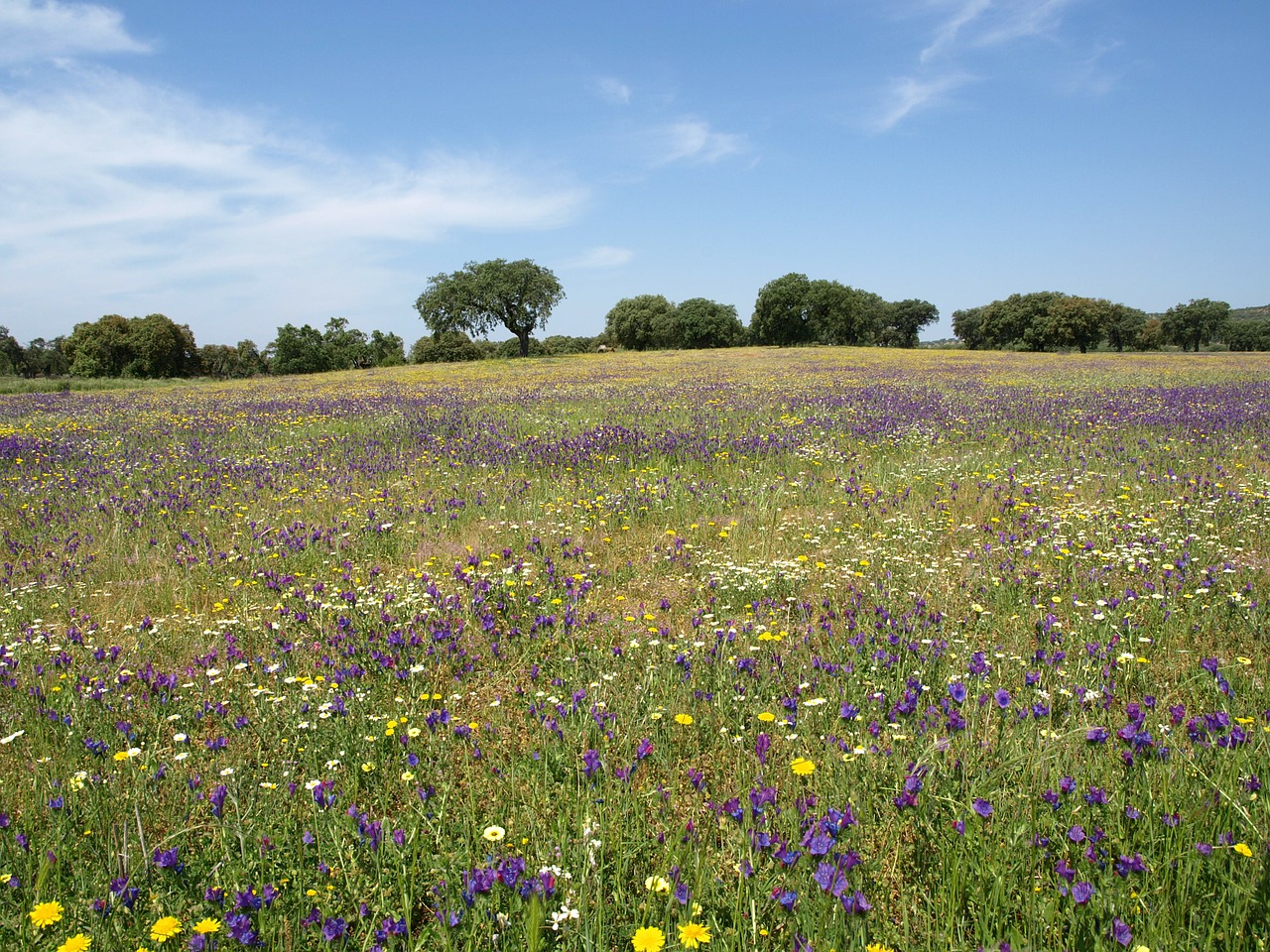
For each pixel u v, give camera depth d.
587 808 3.02
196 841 3.07
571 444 12.06
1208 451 10.98
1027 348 106.44
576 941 2.38
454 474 10.84
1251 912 2.34
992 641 4.85
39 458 12.71
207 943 2.32
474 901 2.44
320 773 3.55
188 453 13.10
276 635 5.30
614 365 51.75
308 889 2.69
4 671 4.51
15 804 3.33
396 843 2.76
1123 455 10.80
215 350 100.38
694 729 3.86
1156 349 127.56
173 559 7.23
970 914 2.54
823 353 63.31
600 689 4.23
